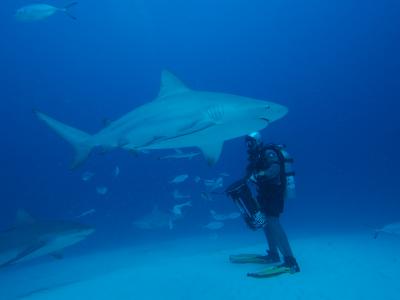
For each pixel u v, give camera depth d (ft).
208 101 13.16
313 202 95.71
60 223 19.24
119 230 70.54
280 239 18.48
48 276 30.09
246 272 18.70
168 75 14.30
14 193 109.60
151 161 105.50
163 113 13.98
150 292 16.71
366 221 53.57
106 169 114.52
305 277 17.53
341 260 20.62
